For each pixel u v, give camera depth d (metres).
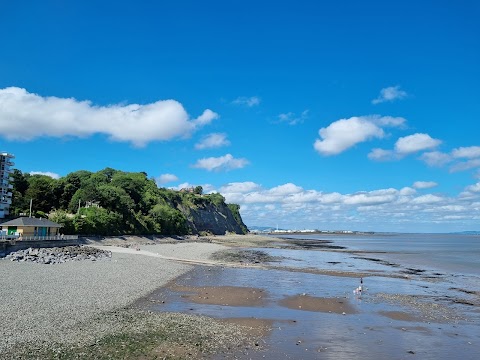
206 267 62.81
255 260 79.25
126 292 36.84
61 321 24.97
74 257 57.41
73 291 34.44
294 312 32.44
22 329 22.66
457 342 25.31
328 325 28.58
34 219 76.56
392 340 25.36
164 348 21.44
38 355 19.16
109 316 27.38
